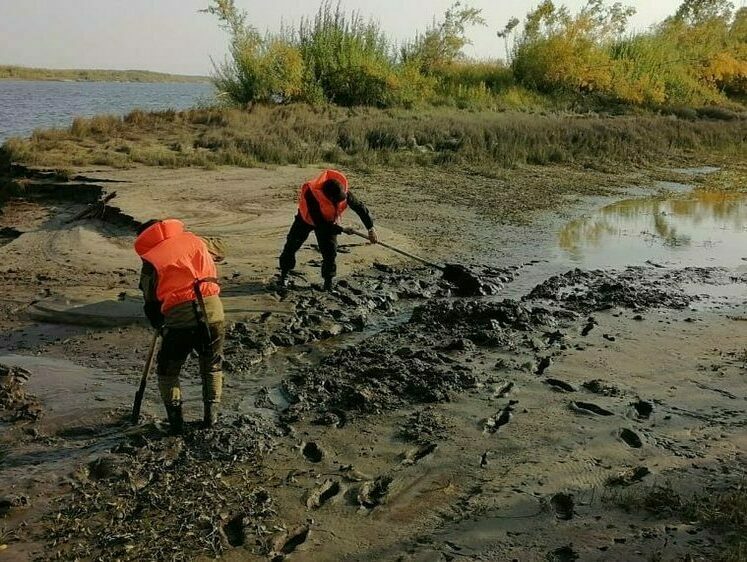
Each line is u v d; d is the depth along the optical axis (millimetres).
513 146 20688
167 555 4035
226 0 26125
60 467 4945
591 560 3992
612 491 4684
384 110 25984
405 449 5250
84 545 4113
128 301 8203
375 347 7148
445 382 6262
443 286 9367
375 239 9062
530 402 6035
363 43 28172
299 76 26281
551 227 13203
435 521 4395
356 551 4102
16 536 4188
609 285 9312
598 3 34188
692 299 9039
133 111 21562
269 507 4492
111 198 12484
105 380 6402
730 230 13391
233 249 10469
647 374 6645
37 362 6785
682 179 19219
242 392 6180
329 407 5883
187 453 5094
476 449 5250
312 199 8562
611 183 18188
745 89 39125
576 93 32781
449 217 13500
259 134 19391
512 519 4402
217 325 5379
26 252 10102
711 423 5695
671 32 39312
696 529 4254
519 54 33469
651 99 32750
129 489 4660
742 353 7168
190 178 15141
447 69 32281
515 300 8945
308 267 9781
